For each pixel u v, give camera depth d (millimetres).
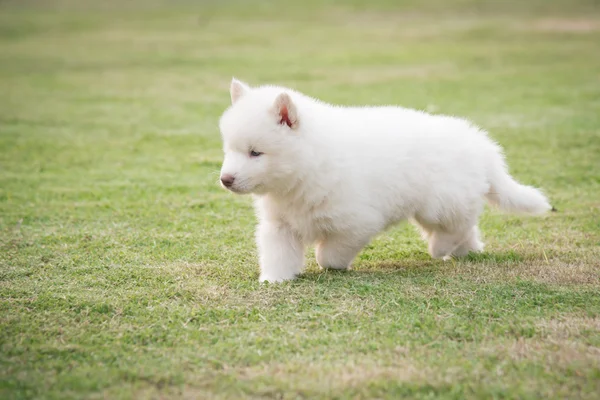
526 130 12898
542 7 33031
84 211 8711
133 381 4453
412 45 24297
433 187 6527
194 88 17953
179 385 4402
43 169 10812
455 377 4445
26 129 13570
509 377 4449
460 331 5090
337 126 6254
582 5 33094
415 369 4559
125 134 13250
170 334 5129
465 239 7023
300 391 4305
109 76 19797
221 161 11336
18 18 32750
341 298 5785
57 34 28125
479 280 6238
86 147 12250
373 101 15625
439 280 6230
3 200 9156
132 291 6000
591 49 22375
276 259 6352
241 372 4559
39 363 4684
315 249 7121
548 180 9938
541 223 8148
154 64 21562
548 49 22625
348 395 4250
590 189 9500
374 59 21766
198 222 8305
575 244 7352
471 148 6750
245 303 5695
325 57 22266
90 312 5543
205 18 32969
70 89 17953
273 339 5000
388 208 6410
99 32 28703
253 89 6305
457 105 15219
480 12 32688
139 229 7992
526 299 5730
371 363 4656
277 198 6184
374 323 5277
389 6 35469
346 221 6191
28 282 6254
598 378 4414
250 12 34875
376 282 6160
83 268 6609
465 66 20344
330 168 6012
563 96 16000
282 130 5805
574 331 5105
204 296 5863
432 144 6539
